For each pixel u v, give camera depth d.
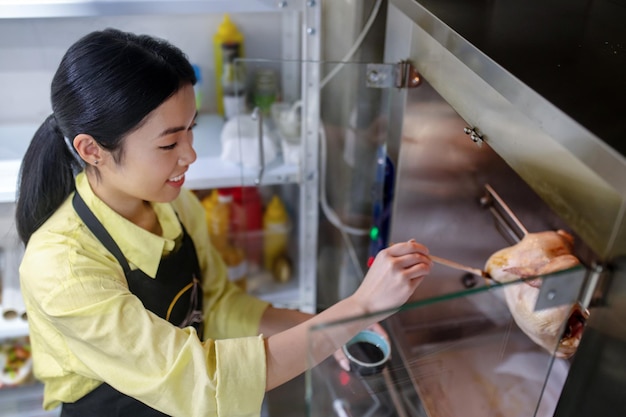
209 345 0.85
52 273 0.88
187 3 1.11
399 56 1.13
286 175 1.40
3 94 1.50
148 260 1.02
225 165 1.40
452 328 0.86
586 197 0.59
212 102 1.63
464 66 0.83
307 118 1.34
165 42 0.90
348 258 1.55
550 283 0.65
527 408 0.83
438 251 1.18
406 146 1.16
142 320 0.86
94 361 0.88
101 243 0.97
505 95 0.68
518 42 0.77
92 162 0.90
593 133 0.54
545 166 0.66
